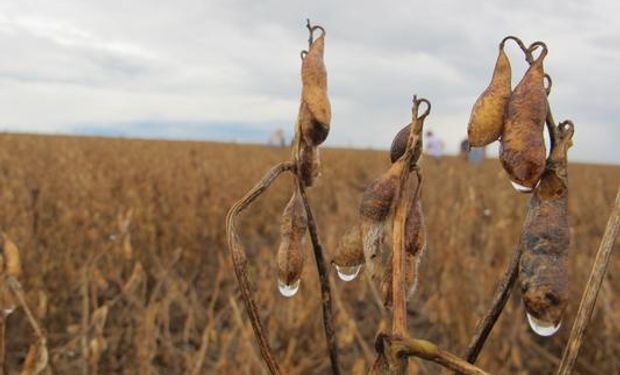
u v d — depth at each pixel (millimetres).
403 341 778
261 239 10344
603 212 11242
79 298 5852
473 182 10883
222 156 20875
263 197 11938
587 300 794
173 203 9875
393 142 893
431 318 5031
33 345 2055
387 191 854
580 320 793
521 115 812
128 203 8930
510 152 813
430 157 24531
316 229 1018
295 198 998
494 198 8930
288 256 994
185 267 7668
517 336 4648
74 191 9539
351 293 5707
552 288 789
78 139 32312
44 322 4758
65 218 7211
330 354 1026
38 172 12203
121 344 4570
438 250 6445
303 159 989
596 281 794
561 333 5250
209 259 8391
